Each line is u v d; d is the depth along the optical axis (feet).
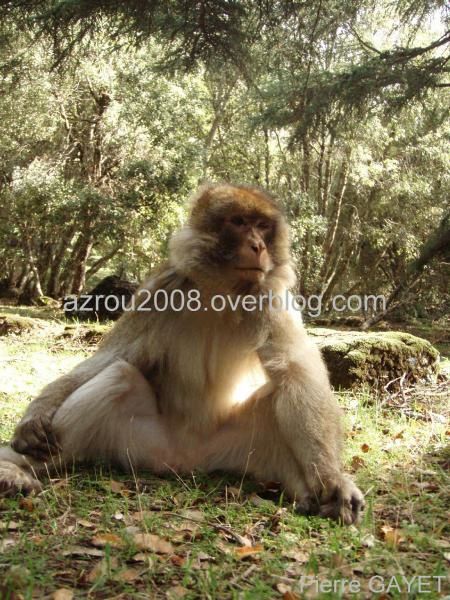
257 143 28.07
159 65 14.06
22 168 23.43
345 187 29.25
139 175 22.56
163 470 4.63
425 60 16.05
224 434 4.66
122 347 4.66
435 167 26.12
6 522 3.57
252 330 4.33
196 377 4.43
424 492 4.40
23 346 10.62
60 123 25.23
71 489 4.16
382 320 20.01
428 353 8.04
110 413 4.47
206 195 4.51
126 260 28.55
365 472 4.82
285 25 13.32
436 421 6.50
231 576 3.17
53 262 30.22
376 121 23.32
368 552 3.47
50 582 2.98
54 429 4.34
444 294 21.18
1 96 22.31
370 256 30.25
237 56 13.06
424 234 27.07
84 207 22.79
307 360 4.32
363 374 7.44
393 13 16.89
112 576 3.05
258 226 4.35
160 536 3.56
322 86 14.92
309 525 3.82
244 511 4.01
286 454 4.37
